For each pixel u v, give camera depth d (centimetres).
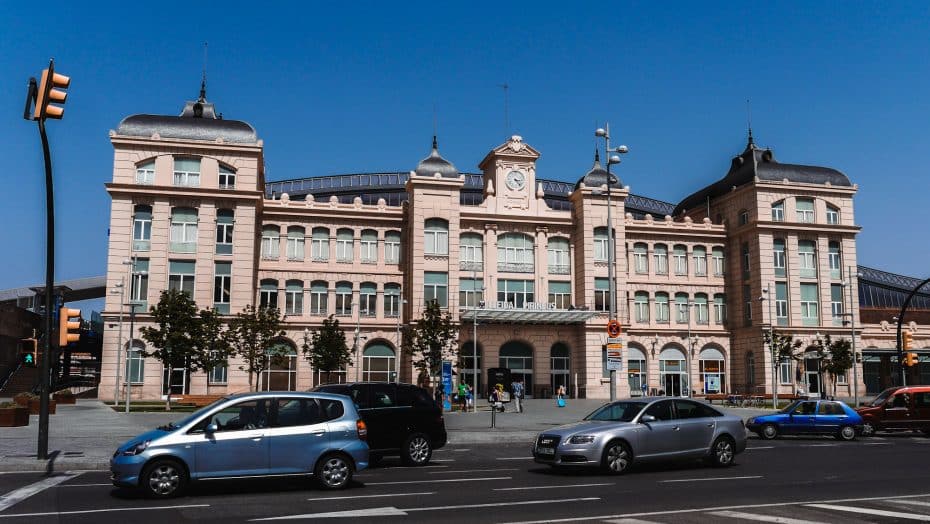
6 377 6275
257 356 5184
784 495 1538
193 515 1284
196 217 5841
